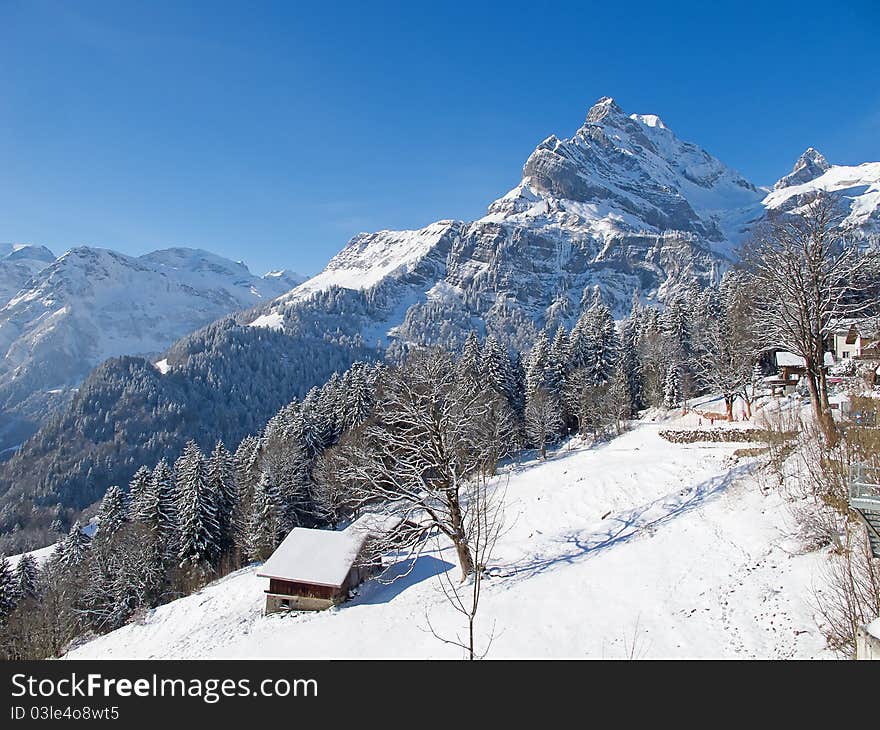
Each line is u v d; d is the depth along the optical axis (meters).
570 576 26.69
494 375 69.75
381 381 60.97
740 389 53.84
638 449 49.47
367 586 37.25
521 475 52.16
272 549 51.22
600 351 77.75
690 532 27.30
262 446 67.12
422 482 31.45
